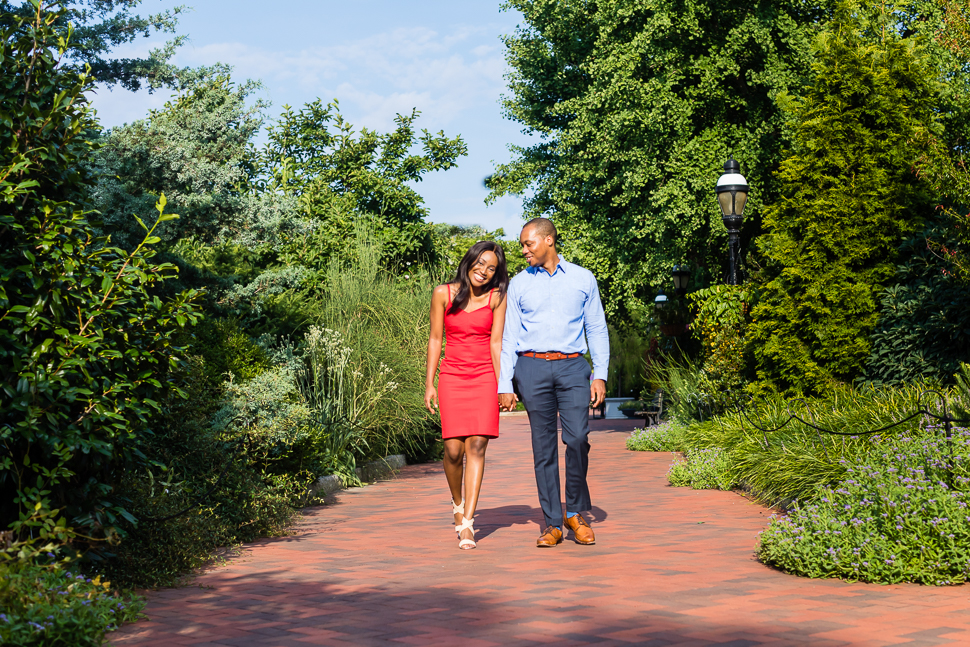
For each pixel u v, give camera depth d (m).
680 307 19.19
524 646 3.52
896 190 9.85
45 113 4.59
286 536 6.76
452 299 6.23
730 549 5.66
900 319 9.44
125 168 9.75
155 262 9.23
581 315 6.26
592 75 19.98
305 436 8.64
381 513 8.05
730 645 3.48
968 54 11.21
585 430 6.06
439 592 4.58
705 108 18.59
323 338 11.12
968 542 4.61
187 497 6.09
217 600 4.51
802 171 10.21
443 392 6.21
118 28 10.51
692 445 10.98
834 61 10.34
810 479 6.67
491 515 7.67
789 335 10.31
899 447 6.25
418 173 17.45
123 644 3.67
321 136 17.14
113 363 4.66
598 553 5.65
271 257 14.14
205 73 11.43
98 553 4.69
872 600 4.21
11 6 5.62
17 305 4.27
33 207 4.63
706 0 17.27
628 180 18.33
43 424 4.21
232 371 9.27
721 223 17.33
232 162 10.76
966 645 3.41
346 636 3.74
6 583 3.40
